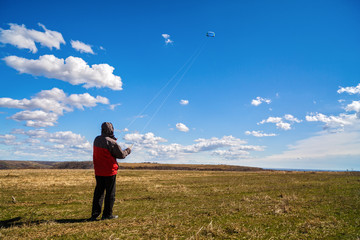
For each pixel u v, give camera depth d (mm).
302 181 14453
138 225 4238
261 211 5430
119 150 4969
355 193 8641
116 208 6090
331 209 5672
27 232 3797
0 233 3729
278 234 3760
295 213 5227
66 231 3834
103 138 4980
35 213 5516
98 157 4922
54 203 6902
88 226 4156
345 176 19344
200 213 5266
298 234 3771
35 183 12719
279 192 9273
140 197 8031
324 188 10406
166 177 19125
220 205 6234
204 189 10461
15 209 6000
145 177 18891
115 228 4012
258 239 3523
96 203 4859
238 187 11094
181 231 3850
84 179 16234
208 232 3764
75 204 6832
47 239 3441
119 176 19703
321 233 3824
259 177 18688
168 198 7887
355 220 4617
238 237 3594
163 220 4594
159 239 3445
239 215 5051
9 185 11617
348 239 3525
